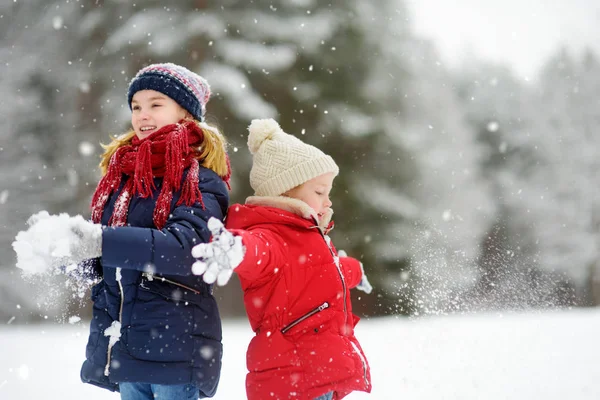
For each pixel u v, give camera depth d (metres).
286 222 3.31
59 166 21.56
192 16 19.42
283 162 3.56
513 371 5.29
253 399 3.18
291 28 20.38
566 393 4.52
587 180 37.53
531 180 39.50
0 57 23.16
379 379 5.30
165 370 3.00
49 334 9.79
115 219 3.20
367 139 21.64
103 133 20.23
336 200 20.98
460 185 30.34
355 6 21.89
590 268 34.53
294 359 3.15
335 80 21.41
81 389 5.14
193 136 3.39
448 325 7.46
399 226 21.36
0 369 6.12
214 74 18.88
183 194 3.16
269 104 20.39
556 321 9.29
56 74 22.38
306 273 3.26
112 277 3.13
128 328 3.04
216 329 3.23
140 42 19.45
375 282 20.84
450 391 4.66
